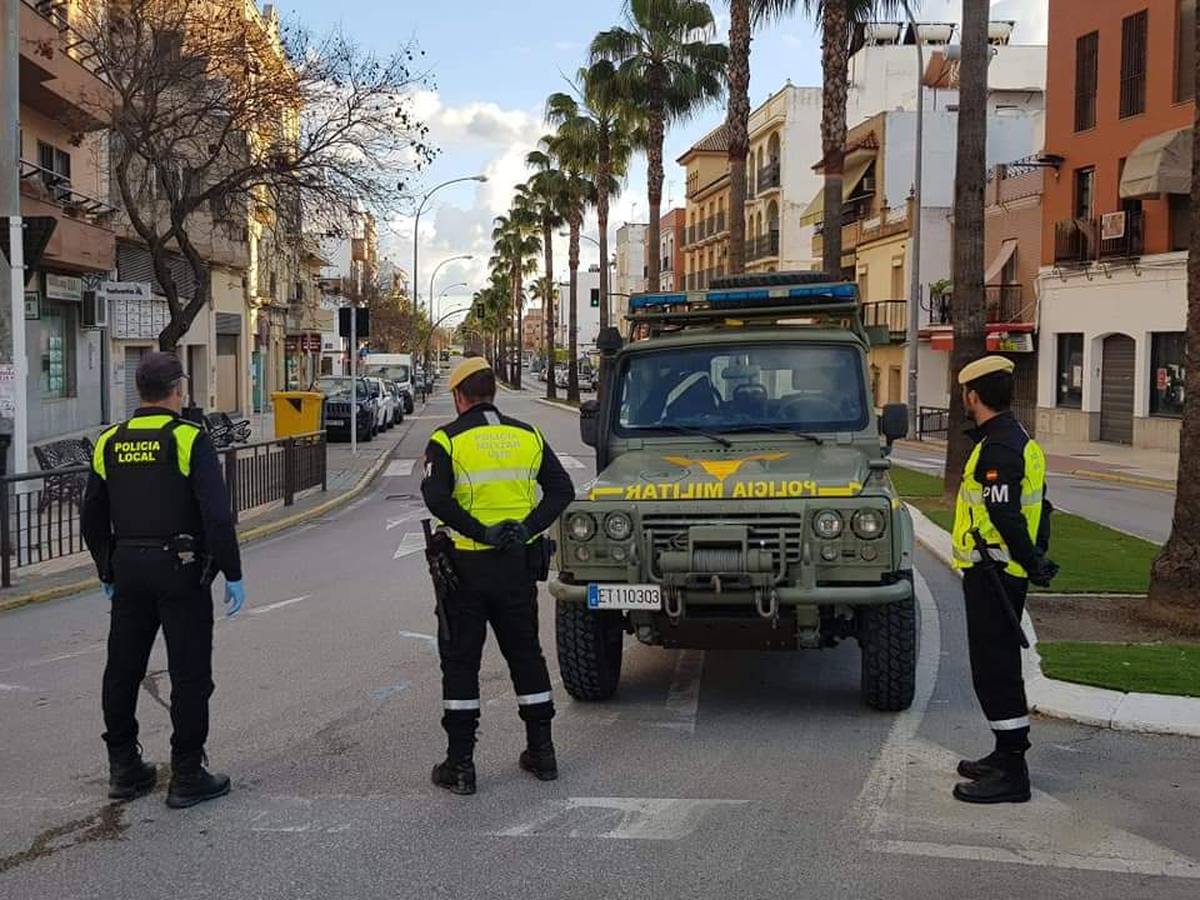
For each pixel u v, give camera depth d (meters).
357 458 27.19
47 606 10.38
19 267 12.80
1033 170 36.09
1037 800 5.18
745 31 27.11
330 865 4.52
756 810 5.07
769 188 59.25
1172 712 6.26
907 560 6.35
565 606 6.64
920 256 41.62
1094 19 31.23
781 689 7.18
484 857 4.58
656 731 6.30
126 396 30.91
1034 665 7.18
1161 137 28.12
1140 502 19.73
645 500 6.30
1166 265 28.58
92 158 26.55
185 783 5.18
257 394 48.91
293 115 20.92
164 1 19.58
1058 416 33.59
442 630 5.39
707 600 6.13
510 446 5.40
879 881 4.34
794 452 7.14
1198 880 4.34
